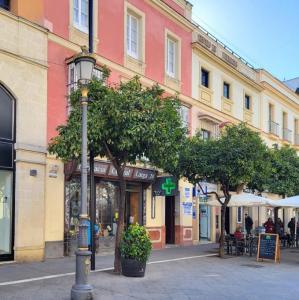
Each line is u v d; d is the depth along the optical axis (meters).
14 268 12.31
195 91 23.55
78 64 9.61
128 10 19.22
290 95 36.25
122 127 10.94
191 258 16.44
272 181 22.38
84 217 9.00
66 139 11.09
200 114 23.55
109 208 17.78
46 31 14.94
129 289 9.88
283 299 9.56
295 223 27.12
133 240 11.41
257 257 16.62
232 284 11.15
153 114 11.12
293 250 22.34
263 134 31.14
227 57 26.94
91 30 12.54
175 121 11.77
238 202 18.48
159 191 19.55
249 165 16.20
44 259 14.25
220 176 16.67
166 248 20.22
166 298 9.16
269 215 31.83
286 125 35.31
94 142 11.13
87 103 10.30
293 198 17.81
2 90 13.66
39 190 14.25
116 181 18.17
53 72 15.23
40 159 14.38
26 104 14.15
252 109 29.86
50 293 9.13
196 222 23.28
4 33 13.57
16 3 14.46
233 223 27.09
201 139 17.25
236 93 27.80
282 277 12.66
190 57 23.33
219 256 17.36
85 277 8.76
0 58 13.42
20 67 14.02
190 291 9.96
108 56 17.69
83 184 9.14
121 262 11.61
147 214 19.58
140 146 11.47
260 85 30.55
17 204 13.54
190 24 23.16
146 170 18.75
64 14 15.88
